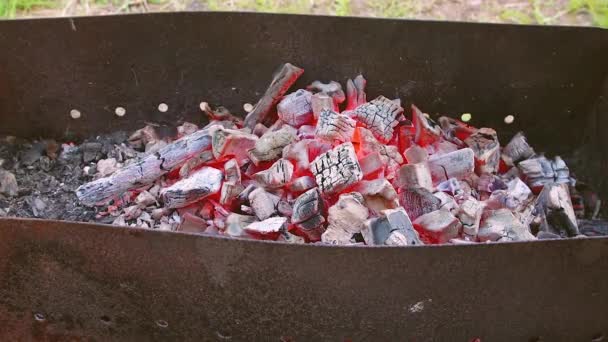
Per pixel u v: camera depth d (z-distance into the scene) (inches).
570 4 41.1
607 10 40.5
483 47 30.7
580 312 25.9
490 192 30.1
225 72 31.6
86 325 26.9
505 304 25.4
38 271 25.7
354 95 31.5
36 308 26.6
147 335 26.7
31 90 31.4
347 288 24.7
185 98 32.2
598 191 31.8
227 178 28.8
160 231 24.2
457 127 31.8
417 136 31.1
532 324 26.0
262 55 31.3
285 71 30.9
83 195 29.2
